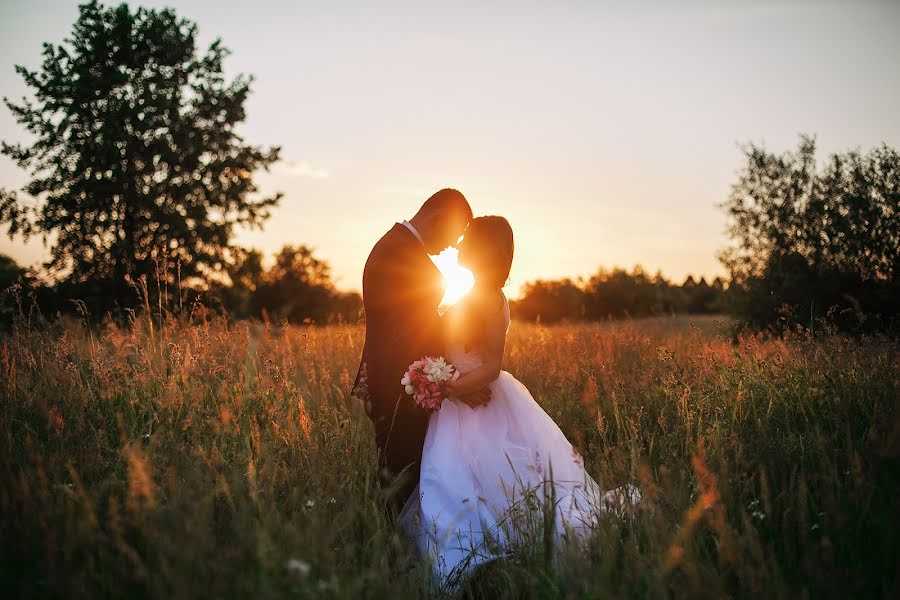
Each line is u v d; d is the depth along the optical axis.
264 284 61.72
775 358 5.13
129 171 29.36
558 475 3.82
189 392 4.61
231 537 2.68
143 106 28.95
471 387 3.84
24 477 2.88
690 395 4.60
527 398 4.04
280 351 6.19
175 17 31.12
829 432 3.99
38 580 2.36
